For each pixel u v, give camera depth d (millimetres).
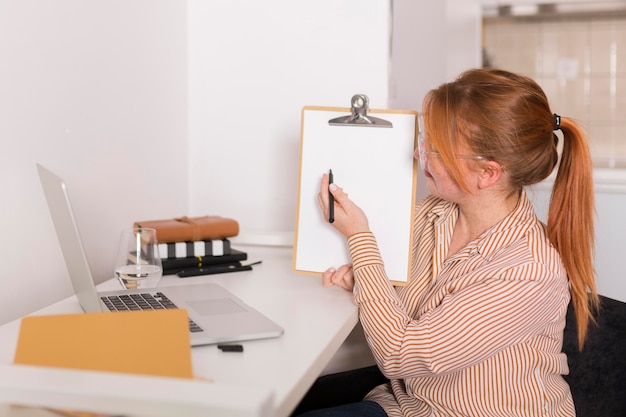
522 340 1376
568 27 4801
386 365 1357
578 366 1625
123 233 1439
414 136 1569
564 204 1398
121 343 914
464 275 1389
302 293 1545
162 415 755
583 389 1617
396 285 1568
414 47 2715
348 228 1527
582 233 1394
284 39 2154
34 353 907
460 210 1523
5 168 1492
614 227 2258
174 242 1765
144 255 1434
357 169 1588
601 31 4758
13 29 1493
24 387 782
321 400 1628
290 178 2189
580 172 1390
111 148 1870
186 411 749
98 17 1786
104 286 1575
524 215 1431
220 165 2252
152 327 928
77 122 1727
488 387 1377
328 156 1604
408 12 2562
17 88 1516
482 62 4895
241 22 2184
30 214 1576
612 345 1596
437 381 1424
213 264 1770
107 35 1827
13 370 830
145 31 1997
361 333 2066
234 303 1397
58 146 1661
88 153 1773
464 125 1346
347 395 1651
